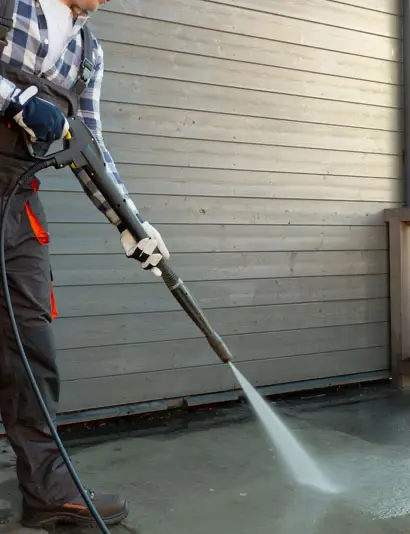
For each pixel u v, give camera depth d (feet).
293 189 11.05
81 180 6.30
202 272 10.12
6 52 5.39
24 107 5.19
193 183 10.00
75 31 5.71
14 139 5.46
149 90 9.55
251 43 10.47
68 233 9.00
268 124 10.73
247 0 10.37
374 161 12.04
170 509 6.38
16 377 5.86
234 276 10.44
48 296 6.06
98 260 9.23
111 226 9.30
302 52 11.05
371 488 6.95
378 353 12.10
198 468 7.55
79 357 9.12
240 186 10.46
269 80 10.70
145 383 9.65
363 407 10.41
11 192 5.26
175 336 9.89
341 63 11.53
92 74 6.28
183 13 9.78
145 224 6.35
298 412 10.07
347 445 8.46
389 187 12.25
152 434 8.84
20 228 5.76
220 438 8.68
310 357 11.28
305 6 11.03
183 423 9.35
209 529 5.94
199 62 9.97
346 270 11.71
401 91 12.33
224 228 10.32
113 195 6.02
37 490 5.88
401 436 8.87
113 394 9.39
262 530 5.90
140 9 9.40
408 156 12.30
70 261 9.03
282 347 10.96
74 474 4.78
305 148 11.16
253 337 10.64
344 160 11.65
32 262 5.87
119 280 9.39
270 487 6.97
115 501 6.02
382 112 12.11
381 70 12.05
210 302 10.21
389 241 12.07
